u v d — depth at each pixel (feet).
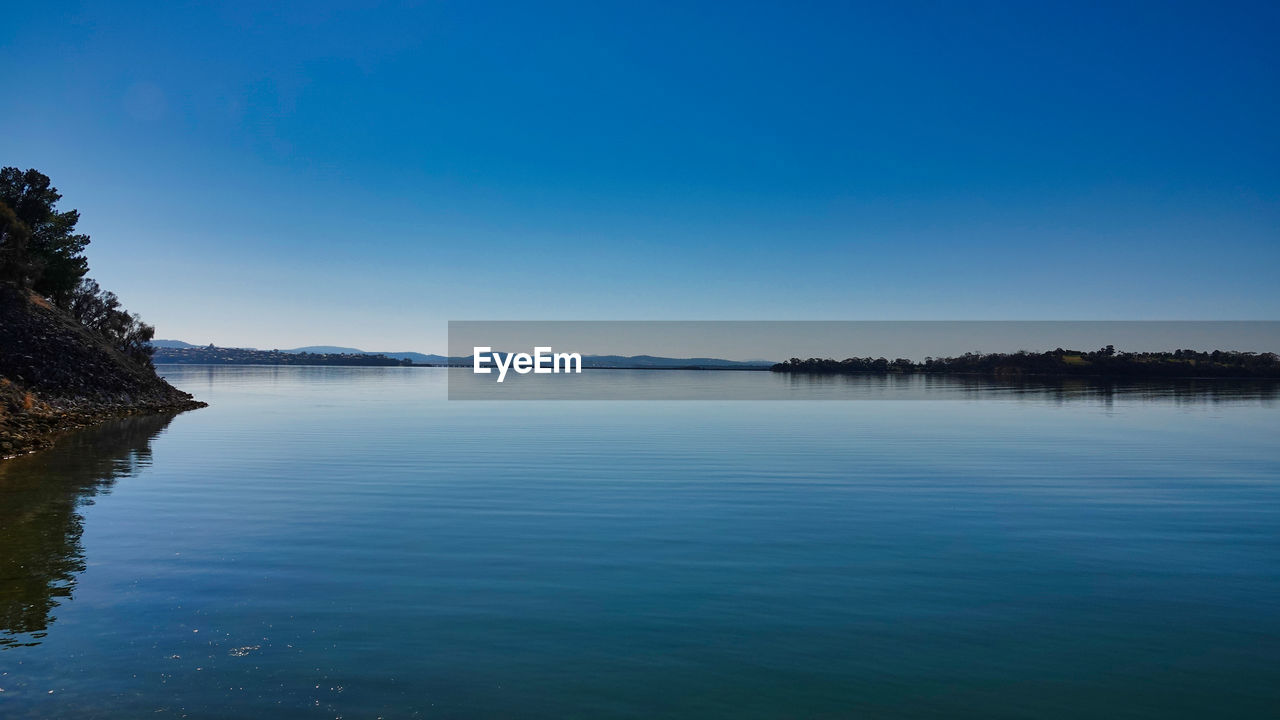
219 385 242.17
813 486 48.70
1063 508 41.57
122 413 109.50
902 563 30.04
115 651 20.21
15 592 25.14
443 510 40.09
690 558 30.53
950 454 65.62
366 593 25.55
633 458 62.64
